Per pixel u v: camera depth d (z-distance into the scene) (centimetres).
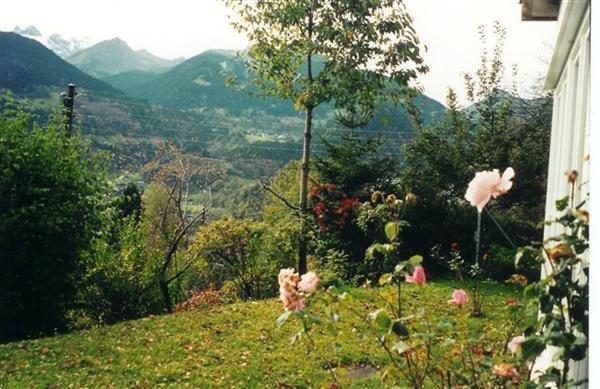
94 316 1402
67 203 1185
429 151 1723
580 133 402
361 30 1356
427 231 1580
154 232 2416
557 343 249
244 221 1557
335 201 1627
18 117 1225
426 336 308
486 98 1859
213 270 1709
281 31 1449
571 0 380
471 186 293
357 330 898
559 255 267
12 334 1180
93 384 759
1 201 1130
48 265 1179
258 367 789
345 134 1711
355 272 1481
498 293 1251
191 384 738
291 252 1534
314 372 748
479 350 357
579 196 400
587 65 394
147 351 901
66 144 1293
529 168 1692
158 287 1544
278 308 1164
